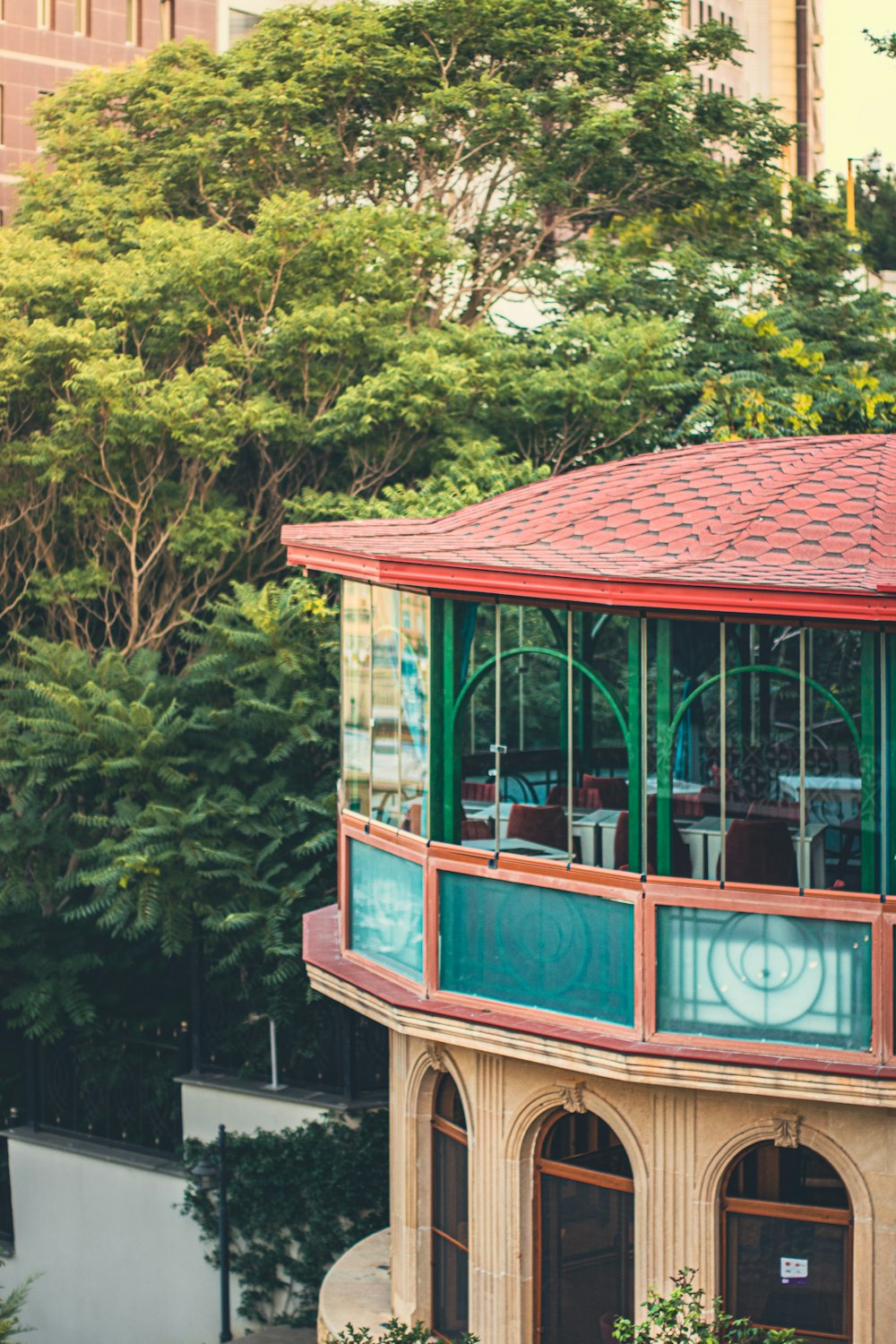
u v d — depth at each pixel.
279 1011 22.23
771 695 19.50
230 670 22.95
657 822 13.17
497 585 13.24
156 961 25.08
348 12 34.00
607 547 15.05
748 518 14.84
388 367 26.02
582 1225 14.52
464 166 35.12
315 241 27.17
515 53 34.59
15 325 26.23
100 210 32.34
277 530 28.23
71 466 26.16
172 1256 23.17
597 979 13.45
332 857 22.77
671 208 36.94
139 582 27.19
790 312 31.42
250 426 26.08
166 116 33.66
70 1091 24.95
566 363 27.91
